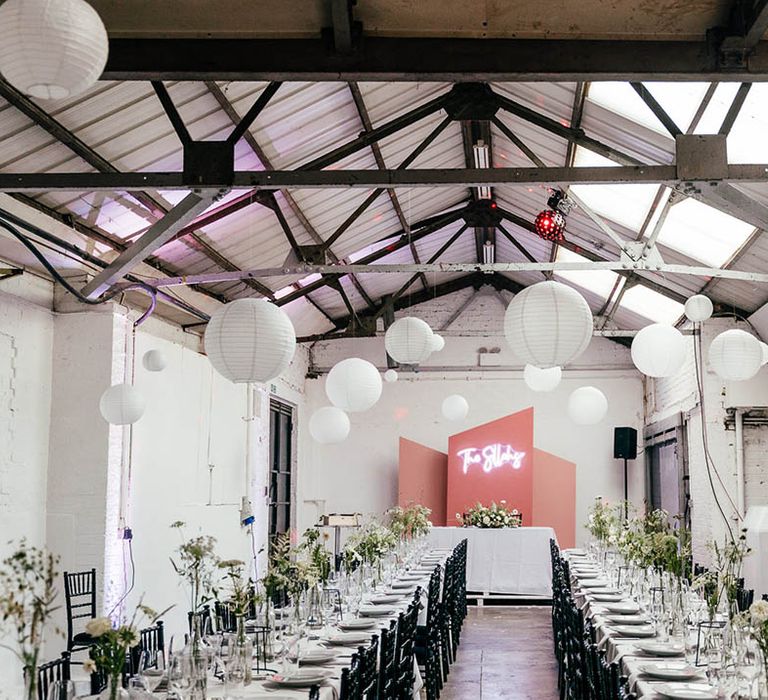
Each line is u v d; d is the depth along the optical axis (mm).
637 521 9609
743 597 7297
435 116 9078
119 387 7293
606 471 15734
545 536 14062
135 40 4789
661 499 14852
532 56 4785
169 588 9680
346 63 4789
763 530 10328
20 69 2775
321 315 15297
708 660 4770
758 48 4777
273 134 7723
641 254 8555
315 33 4785
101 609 8156
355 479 16141
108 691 3295
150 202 7547
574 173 5418
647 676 4578
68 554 8211
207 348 5215
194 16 4715
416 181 5402
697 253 10000
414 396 16188
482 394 16062
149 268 9078
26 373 7969
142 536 9062
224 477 11586
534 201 11484
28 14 2701
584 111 8148
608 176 5430
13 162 6305
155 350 8203
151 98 6242
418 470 15797
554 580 10039
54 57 2744
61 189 5270
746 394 11578
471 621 12359
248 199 8516
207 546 4438
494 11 4719
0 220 6539
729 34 4699
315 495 16156
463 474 15344
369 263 13727
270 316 5176
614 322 15188
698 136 5395
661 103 7207
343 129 8320
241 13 4711
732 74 4762
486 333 16125
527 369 10000
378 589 8805
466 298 16234
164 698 3918
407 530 12508
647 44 4785
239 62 4789
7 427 7676
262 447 13297
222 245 9469
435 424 16094
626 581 8695
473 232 13836
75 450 8320
